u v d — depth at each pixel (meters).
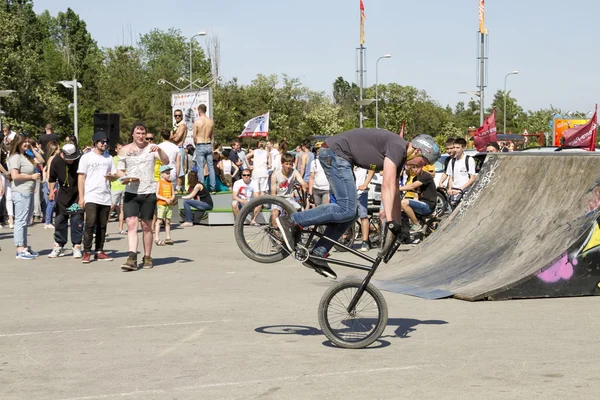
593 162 9.61
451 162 15.29
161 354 6.28
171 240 15.53
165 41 123.06
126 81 83.38
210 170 21.38
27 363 6.01
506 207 10.54
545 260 9.05
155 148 11.76
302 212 6.79
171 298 9.08
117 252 14.09
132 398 5.05
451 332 7.11
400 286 9.63
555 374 5.61
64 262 12.66
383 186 6.57
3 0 75.06
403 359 6.10
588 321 7.59
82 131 74.88
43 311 8.27
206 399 5.02
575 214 9.40
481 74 35.66
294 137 72.38
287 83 73.56
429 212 13.84
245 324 7.49
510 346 6.52
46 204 18.70
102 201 12.70
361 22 43.47
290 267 12.02
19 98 60.81
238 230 7.20
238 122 68.88
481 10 35.16
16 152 12.95
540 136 40.78
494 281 9.11
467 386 5.30
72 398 5.06
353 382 5.42
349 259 13.00
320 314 6.53
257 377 5.56
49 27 118.25
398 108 72.38
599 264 9.05
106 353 6.32
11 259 13.05
